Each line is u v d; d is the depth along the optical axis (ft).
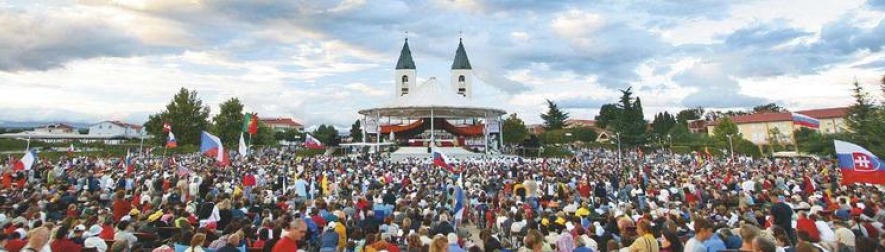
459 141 221.87
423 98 215.92
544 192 69.36
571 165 129.59
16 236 31.17
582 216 46.39
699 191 64.85
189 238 28.19
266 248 28.96
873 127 155.02
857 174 44.70
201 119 247.50
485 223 55.52
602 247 33.32
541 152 225.15
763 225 42.57
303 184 64.59
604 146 313.32
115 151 212.84
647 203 53.57
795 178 85.81
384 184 76.48
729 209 50.60
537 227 35.55
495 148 220.64
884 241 22.22
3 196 51.88
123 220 35.35
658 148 289.74
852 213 43.32
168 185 69.72
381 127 235.81
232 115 259.19
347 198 54.75
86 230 33.42
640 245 22.58
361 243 31.63
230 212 42.47
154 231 36.96
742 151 251.60
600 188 68.85
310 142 166.91
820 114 334.65
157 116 244.01
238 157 164.96
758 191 65.87
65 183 66.59
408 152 193.57
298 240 26.35
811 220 33.83
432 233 36.55
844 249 27.89
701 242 23.12
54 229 28.60
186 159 156.97
